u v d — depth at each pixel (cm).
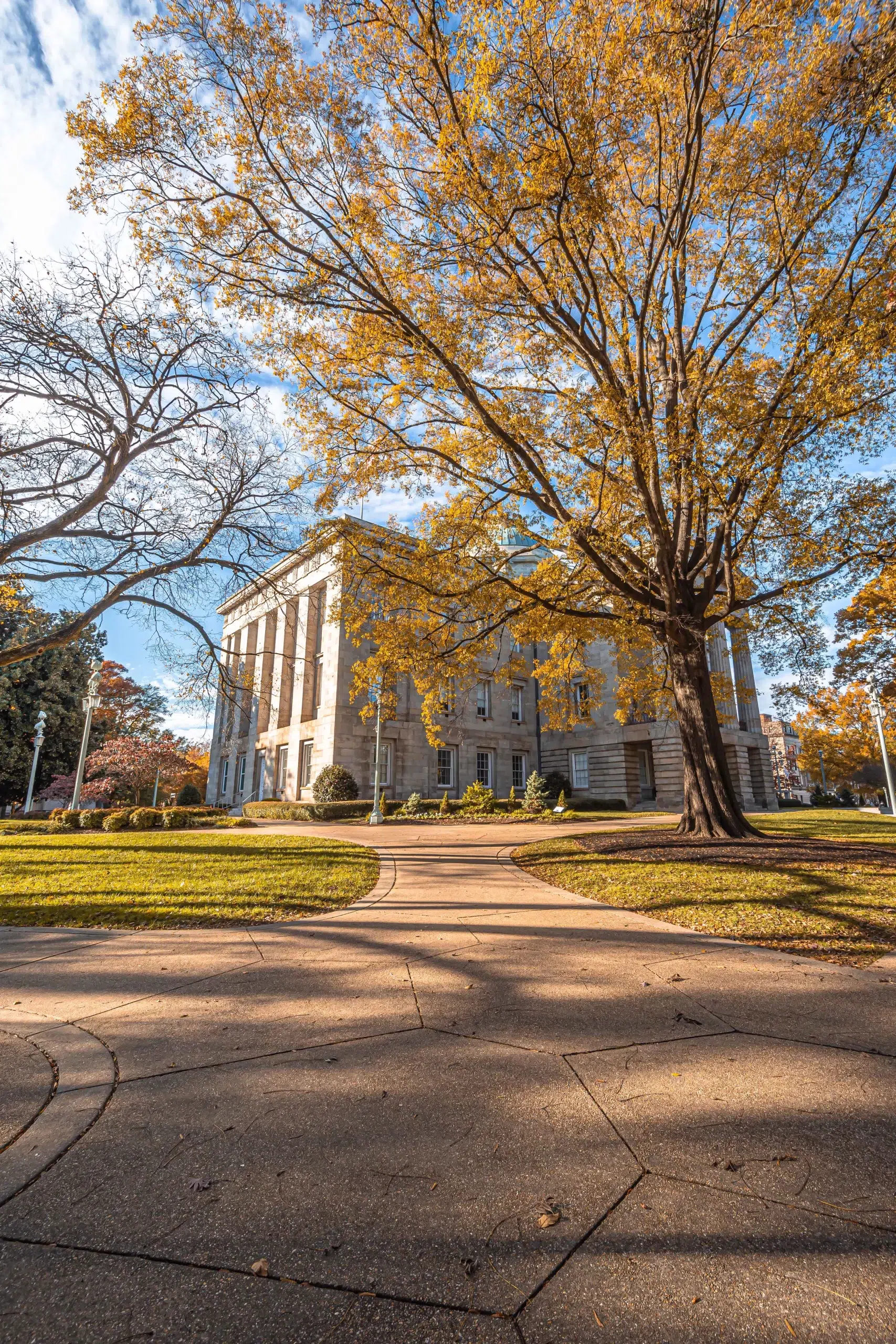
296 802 3350
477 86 931
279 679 3912
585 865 1077
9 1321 189
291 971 547
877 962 557
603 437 1109
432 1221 233
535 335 1320
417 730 3394
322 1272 210
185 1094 333
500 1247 221
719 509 1227
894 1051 379
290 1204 244
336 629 3234
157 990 501
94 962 578
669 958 576
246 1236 226
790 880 857
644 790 3600
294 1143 286
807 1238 223
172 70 999
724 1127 297
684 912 741
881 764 3997
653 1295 199
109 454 1455
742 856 1032
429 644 1452
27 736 3766
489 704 3825
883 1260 212
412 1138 290
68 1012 453
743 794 3294
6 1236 226
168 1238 225
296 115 1057
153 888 915
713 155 1244
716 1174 261
